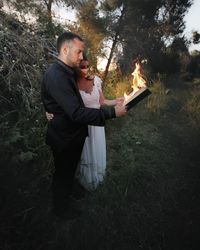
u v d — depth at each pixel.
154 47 9.55
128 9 8.44
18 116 3.39
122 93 6.37
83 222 2.73
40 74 3.66
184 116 6.01
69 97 2.00
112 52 8.16
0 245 2.24
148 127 5.21
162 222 2.89
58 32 4.63
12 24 3.94
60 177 2.53
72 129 2.26
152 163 3.94
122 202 3.04
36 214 2.54
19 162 2.82
